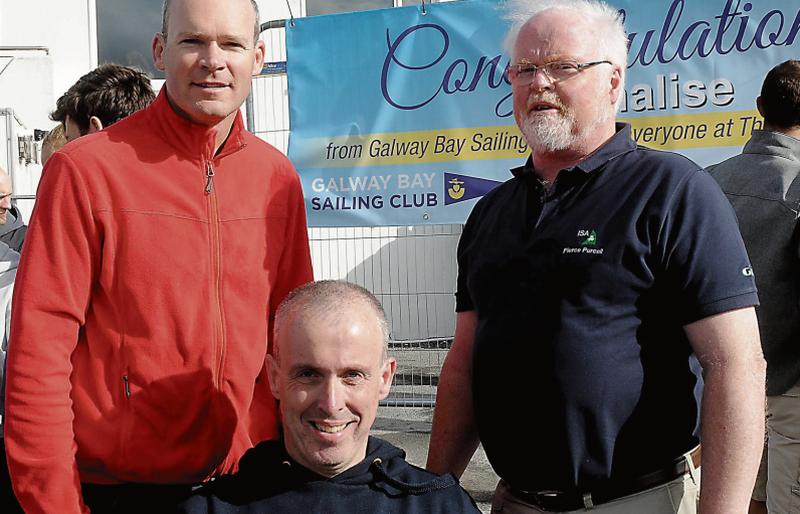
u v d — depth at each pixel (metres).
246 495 2.12
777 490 3.45
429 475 2.22
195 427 2.28
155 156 2.26
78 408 2.20
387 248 8.16
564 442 2.21
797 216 3.17
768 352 3.27
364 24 5.77
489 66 5.52
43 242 2.12
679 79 5.21
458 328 2.66
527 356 2.26
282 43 8.84
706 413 2.12
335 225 5.93
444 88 5.64
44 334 2.09
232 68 2.22
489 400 2.38
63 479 2.09
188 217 2.27
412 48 5.68
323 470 2.12
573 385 2.19
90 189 2.16
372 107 5.79
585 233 2.21
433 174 5.70
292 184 2.56
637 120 5.30
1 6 10.45
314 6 10.49
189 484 2.31
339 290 2.16
